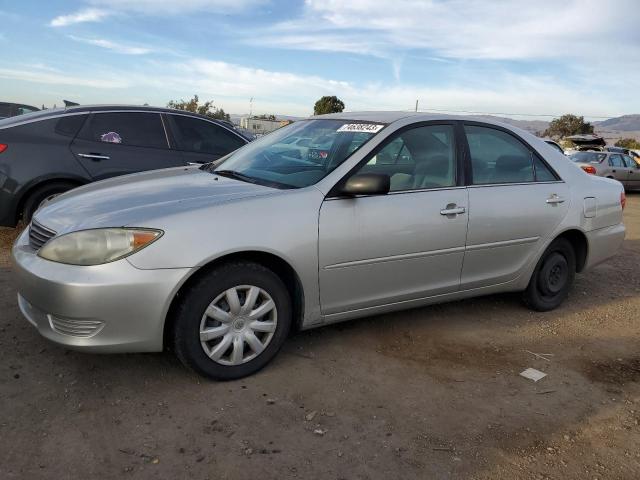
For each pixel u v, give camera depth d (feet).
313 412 9.78
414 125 12.85
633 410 10.62
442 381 11.27
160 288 9.50
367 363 11.82
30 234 10.82
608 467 8.82
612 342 13.97
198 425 9.17
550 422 10.01
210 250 9.80
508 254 14.11
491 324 14.56
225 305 10.36
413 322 14.26
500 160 14.19
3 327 12.26
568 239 15.87
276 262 10.92
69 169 18.57
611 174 57.36
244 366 10.68
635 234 29.96
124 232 9.41
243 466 8.23
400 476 8.26
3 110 47.85
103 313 9.29
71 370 10.67
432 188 12.66
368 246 11.56
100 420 9.14
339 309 11.71
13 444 8.37
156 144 20.26
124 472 7.94
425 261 12.55
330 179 11.40
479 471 8.51
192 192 11.10
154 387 10.27
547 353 13.02
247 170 13.02
